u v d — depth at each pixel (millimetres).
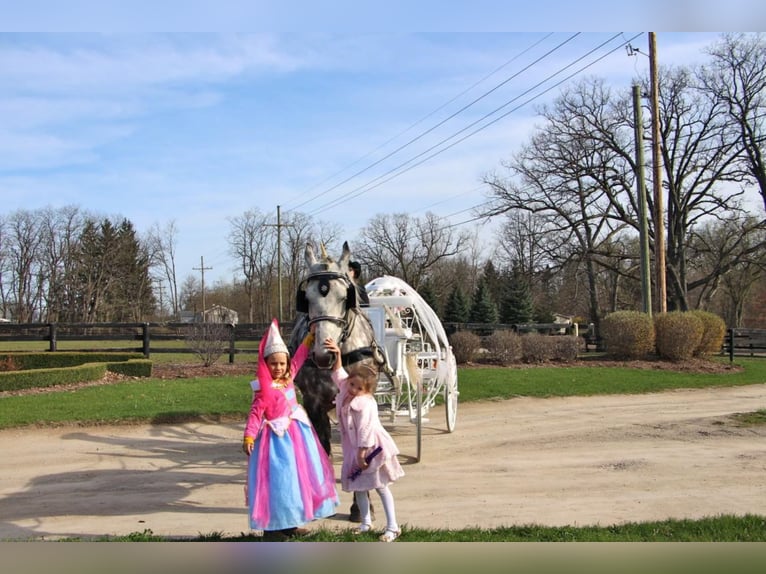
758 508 6801
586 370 21172
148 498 7613
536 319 53906
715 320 24250
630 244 53250
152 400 14227
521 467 8875
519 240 66250
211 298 97562
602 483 7949
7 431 11602
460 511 6789
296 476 5473
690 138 36969
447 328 27625
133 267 78688
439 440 10914
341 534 5719
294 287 74750
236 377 18734
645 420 12781
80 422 12117
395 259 72938
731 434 11094
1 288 71375
